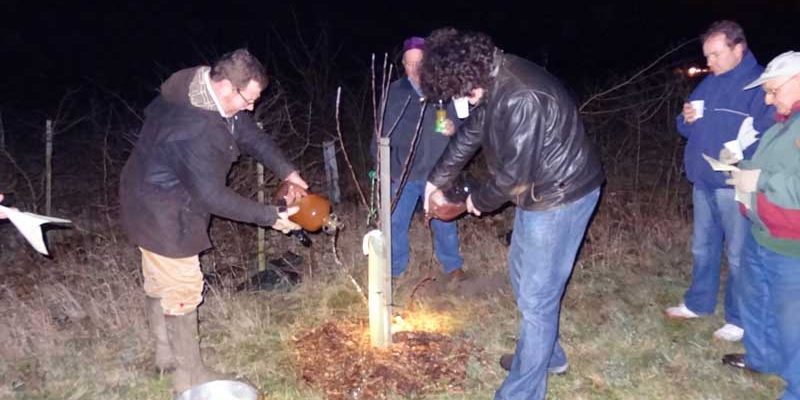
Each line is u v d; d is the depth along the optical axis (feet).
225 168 11.55
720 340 14.53
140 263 18.29
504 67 10.17
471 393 12.80
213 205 11.32
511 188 10.41
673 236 20.31
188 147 11.07
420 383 12.97
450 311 16.14
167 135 11.16
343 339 14.42
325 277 17.79
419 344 14.08
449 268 17.33
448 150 11.88
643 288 17.22
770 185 10.68
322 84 25.68
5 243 20.20
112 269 17.70
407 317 15.81
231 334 14.94
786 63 10.55
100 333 15.15
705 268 14.90
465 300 16.67
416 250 19.26
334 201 21.27
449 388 12.89
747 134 12.62
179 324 12.53
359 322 15.29
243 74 10.87
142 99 39.96
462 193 12.25
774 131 11.08
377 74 28.55
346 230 20.12
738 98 12.97
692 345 14.42
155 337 13.44
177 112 11.19
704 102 13.52
